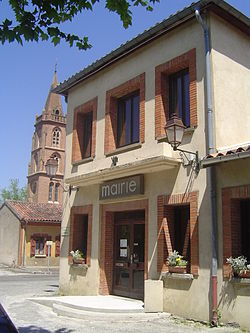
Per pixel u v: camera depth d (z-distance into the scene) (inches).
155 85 445.4
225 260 339.6
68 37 202.7
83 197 552.1
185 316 367.2
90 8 200.2
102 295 491.2
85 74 561.0
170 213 416.5
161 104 435.5
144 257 456.1
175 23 415.8
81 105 583.5
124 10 203.2
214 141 367.9
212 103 376.2
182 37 420.5
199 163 378.6
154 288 389.1
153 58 454.9
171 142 368.2
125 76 496.7
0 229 1368.1
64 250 580.1
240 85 408.8
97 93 549.3
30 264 1202.0
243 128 400.8
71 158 590.2
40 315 404.2
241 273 322.0
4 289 673.6
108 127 514.3
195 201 375.9
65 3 195.5
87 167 543.5
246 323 316.2
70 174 586.9
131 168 428.8
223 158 325.4
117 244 505.7
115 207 490.9
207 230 359.9
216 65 386.6
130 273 474.0
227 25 409.1
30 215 1232.2
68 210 584.1
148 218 431.8
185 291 371.6
